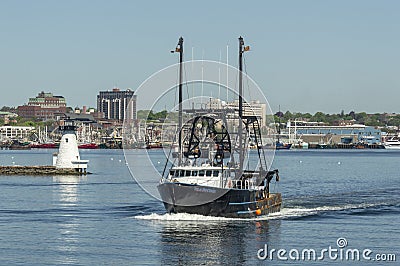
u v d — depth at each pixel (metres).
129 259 70.25
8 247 75.81
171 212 90.88
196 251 73.62
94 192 135.38
